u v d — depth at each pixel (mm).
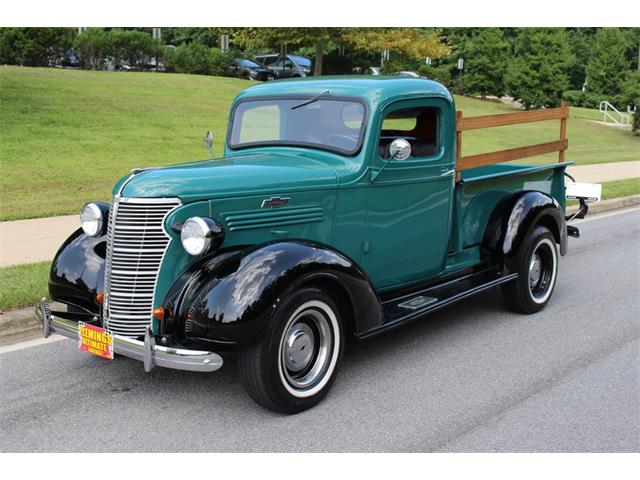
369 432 4137
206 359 3961
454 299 5562
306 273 4234
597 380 4934
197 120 18828
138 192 4250
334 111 5254
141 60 28562
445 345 5676
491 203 6477
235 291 4035
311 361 4500
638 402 4562
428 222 5688
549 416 4352
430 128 5660
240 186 4492
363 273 4582
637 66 46969
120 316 4297
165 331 4234
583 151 23000
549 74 32312
